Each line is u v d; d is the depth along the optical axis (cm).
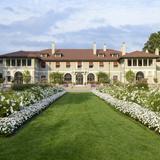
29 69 7638
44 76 8206
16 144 1116
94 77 8231
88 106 2661
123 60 7856
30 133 1327
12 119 1374
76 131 1388
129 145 1113
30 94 2250
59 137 1244
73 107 2553
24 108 1805
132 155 981
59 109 2364
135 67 7794
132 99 2184
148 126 1488
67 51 8531
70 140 1189
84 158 944
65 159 932
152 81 7819
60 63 8219
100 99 3581
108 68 8244
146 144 1131
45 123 1622
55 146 1088
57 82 7881
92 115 2000
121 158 948
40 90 2906
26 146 1086
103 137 1256
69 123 1634
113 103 2516
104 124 1606
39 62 8175
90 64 8238
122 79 7906
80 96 4200
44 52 8350
